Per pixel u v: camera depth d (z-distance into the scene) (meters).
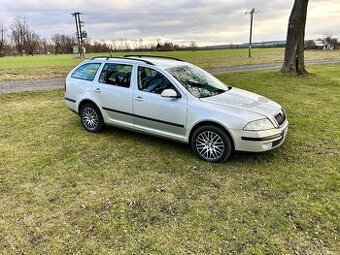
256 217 3.93
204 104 5.43
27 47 91.81
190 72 6.32
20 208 4.15
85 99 7.00
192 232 3.64
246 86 13.94
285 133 5.63
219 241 3.48
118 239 3.52
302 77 15.57
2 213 4.03
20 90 13.91
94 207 4.16
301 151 6.04
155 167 5.39
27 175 5.09
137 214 4.00
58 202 4.29
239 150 5.23
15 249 3.37
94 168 5.36
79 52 63.06
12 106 10.39
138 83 6.16
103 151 6.12
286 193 4.51
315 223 3.80
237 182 4.84
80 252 3.31
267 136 5.15
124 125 6.53
